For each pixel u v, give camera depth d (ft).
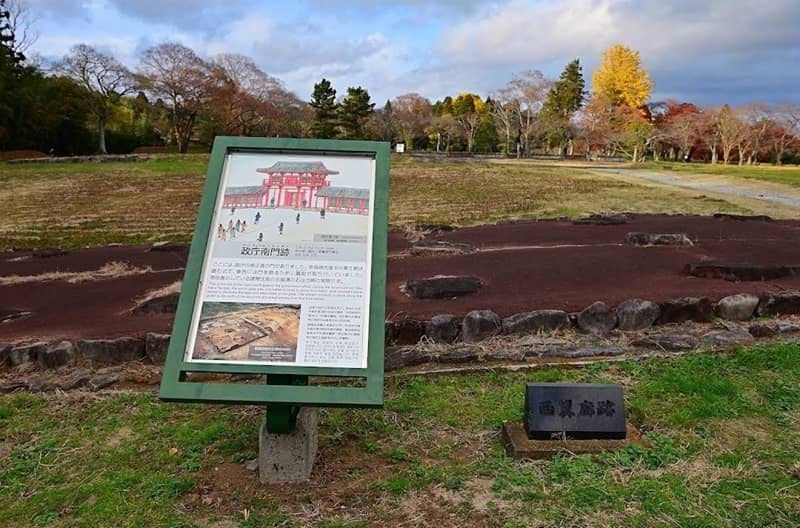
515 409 12.41
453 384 13.80
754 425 11.71
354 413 12.35
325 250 9.82
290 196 10.22
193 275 9.52
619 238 27.45
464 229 30.78
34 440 11.68
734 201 45.57
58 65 107.76
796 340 15.99
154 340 15.49
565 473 10.00
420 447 11.08
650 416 12.01
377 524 8.87
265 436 9.76
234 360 8.95
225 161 10.46
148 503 9.41
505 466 10.32
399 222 35.55
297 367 8.93
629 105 150.00
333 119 127.95
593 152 152.05
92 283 22.76
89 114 111.65
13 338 16.76
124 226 37.35
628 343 15.81
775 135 127.44
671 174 76.18
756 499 9.29
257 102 119.14
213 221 9.98
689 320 17.21
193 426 11.94
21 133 100.63
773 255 23.58
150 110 126.52
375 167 10.54
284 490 9.66
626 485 9.68
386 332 15.89
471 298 18.79
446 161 96.73
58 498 9.66
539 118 136.26
